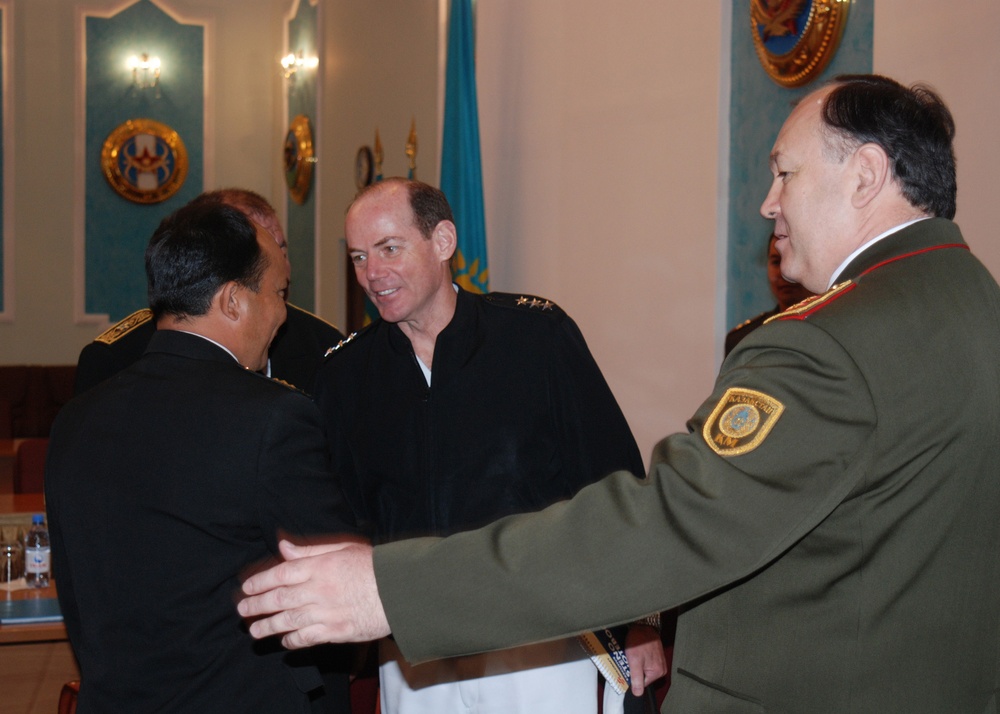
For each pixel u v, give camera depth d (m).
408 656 0.89
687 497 0.87
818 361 0.90
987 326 0.98
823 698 0.95
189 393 1.48
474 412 1.92
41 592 2.55
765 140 3.07
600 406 1.94
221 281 1.59
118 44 9.58
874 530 0.93
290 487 1.43
